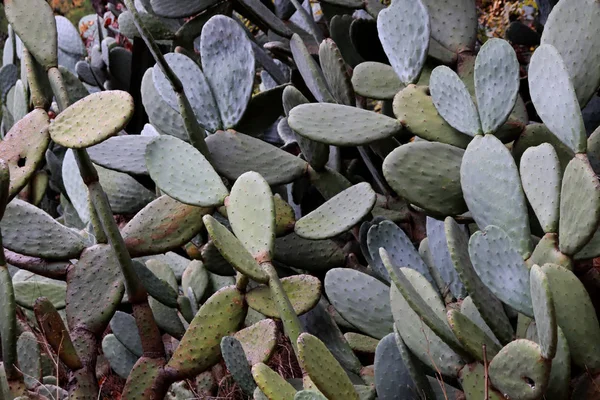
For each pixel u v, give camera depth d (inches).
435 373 133.3
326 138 150.9
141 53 204.5
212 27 158.7
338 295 143.1
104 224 139.1
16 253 146.0
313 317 145.7
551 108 137.4
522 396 120.6
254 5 190.1
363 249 153.5
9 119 223.0
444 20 168.6
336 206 148.8
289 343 154.3
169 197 148.2
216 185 144.3
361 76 165.3
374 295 142.6
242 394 147.9
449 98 148.8
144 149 155.9
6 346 132.0
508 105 142.9
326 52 166.6
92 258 144.6
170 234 146.6
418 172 145.8
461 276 126.7
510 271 127.1
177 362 138.5
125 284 140.5
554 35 149.3
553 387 122.9
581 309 125.4
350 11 197.6
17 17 147.0
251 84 157.8
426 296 133.7
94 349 141.3
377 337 141.6
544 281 115.6
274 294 130.9
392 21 157.6
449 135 149.9
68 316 142.8
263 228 134.6
